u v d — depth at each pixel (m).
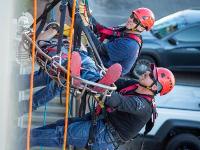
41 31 13.11
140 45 16.42
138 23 15.95
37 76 14.77
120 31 16.20
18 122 13.02
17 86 12.63
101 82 12.00
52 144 14.55
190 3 60.22
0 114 9.67
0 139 9.73
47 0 15.24
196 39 42.56
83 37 13.90
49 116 20.64
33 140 14.47
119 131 14.20
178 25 42.97
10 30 9.82
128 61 16.02
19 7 12.45
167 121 27.77
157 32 42.88
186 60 42.66
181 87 29.30
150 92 14.28
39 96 15.08
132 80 14.71
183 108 28.20
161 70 14.49
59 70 11.83
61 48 12.02
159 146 28.97
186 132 28.27
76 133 14.28
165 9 59.03
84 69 12.34
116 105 13.32
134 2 57.94
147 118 14.22
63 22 11.88
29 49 12.36
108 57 15.52
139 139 28.67
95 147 14.34
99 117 14.29
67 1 11.91
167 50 42.44
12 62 10.74
